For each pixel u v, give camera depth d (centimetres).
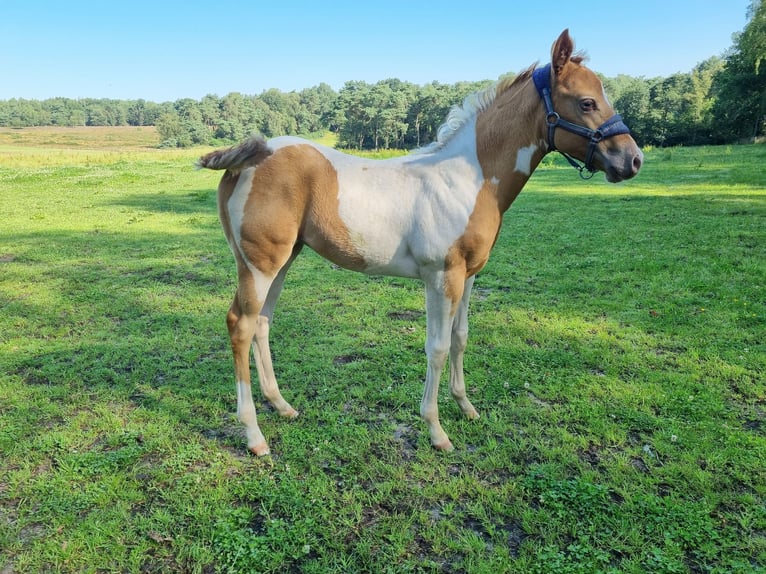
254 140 279
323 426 330
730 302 524
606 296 568
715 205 1091
